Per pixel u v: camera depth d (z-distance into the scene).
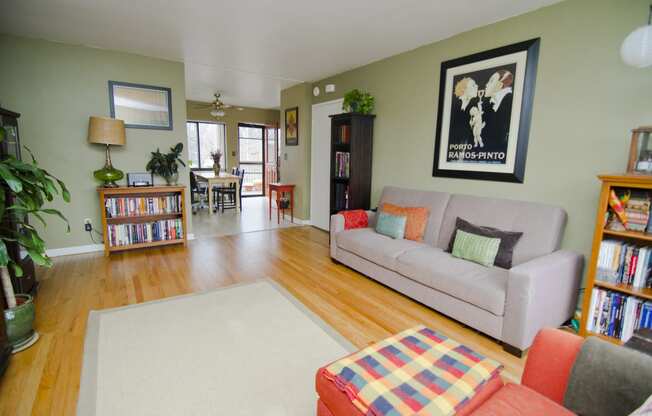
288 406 1.60
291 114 5.82
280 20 2.95
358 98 4.02
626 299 1.97
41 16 2.92
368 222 3.77
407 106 3.71
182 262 3.69
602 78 2.25
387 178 4.02
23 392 1.65
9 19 2.99
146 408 1.56
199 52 3.89
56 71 3.64
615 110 2.21
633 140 1.96
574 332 2.27
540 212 2.45
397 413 1.05
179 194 4.27
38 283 2.98
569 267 2.19
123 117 4.03
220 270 3.45
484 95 2.93
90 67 3.80
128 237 3.96
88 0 2.61
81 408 1.56
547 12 2.49
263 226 5.61
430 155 3.48
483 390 1.19
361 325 2.37
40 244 2.05
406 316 2.51
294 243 4.55
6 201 2.32
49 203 3.74
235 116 8.39
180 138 4.43
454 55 3.19
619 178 1.88
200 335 2.21
